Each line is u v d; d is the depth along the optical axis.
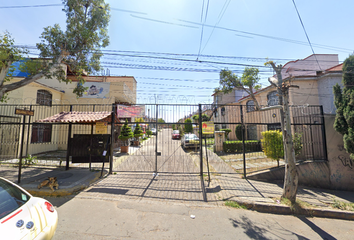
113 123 7.31
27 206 2.46
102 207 4.14
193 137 13.54
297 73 12.62
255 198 4.89
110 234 3.10
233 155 10.68
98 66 9.20
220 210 4.21
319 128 7.58
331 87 9.52
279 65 5.03
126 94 15.23
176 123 7.00
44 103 11.85
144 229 3.30
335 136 7.26
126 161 9.21
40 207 2.56
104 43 9.01
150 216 3.80
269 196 5.14
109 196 4.81
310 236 3.48
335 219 4.32
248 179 6.93
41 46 7.69
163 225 3.47
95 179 6.21
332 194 6.34
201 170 6.79
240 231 3.41
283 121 4.98
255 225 3.69
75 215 3.73
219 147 11.91
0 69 7.22
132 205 4.29
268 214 4.27
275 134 7.43
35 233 2.11
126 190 5.27
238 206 4.48
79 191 5.11
